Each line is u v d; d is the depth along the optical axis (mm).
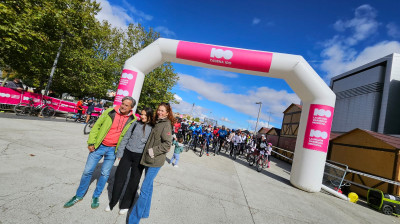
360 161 7914
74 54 14477
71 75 15492
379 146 7180
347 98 23438
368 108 20375
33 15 9203
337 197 6273
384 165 6848
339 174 7203
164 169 5160
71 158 4289
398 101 18938
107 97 19328
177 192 3689
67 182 3082
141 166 2547
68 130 7879
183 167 5883
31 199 2396
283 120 19281
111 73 17828
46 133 6348
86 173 2482
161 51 6613
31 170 3230
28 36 8961
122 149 2508
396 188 6289
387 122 18688
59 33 12133
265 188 5355
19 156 3748
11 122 6875
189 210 3043
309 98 6172
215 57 6289
